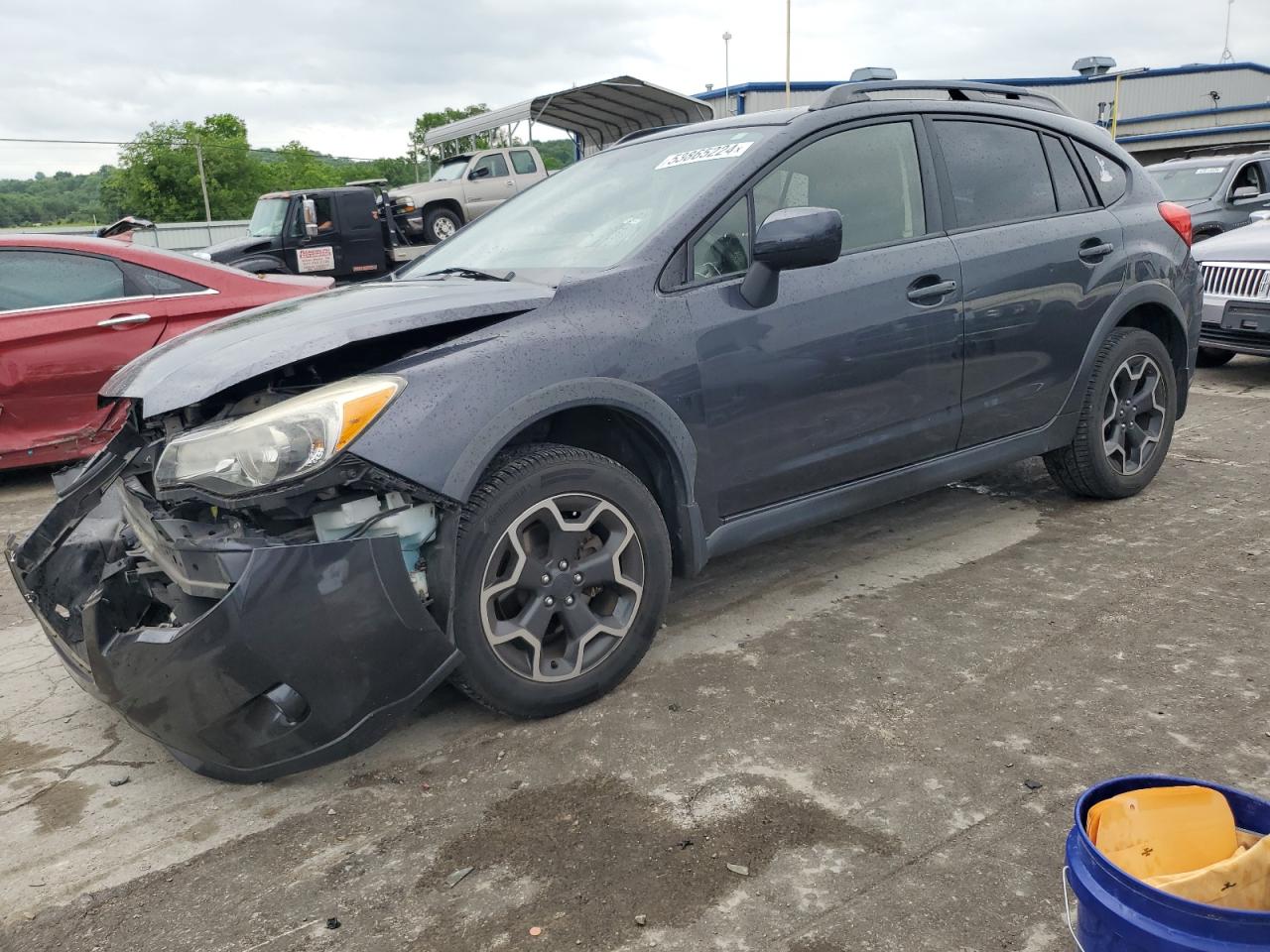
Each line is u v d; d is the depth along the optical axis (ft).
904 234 11.42
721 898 6.55
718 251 10.01
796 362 10.23
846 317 10.57
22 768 8.88
